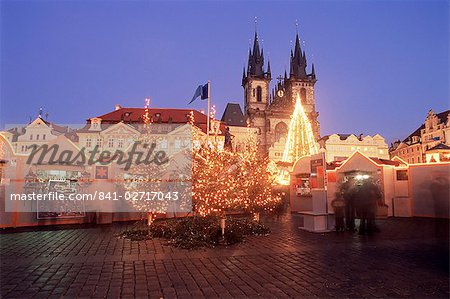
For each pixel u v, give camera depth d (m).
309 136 37.66
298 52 117.19
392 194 20.19
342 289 6.11
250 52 119.25
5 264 7.98
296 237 12.05
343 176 21.41
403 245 10.30
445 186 17.91
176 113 67.94
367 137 95.12
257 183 14.07
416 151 88.12
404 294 5.82
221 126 68.12
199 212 11.98
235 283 6.49
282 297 5.73
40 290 6.08
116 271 7.38
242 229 12.68
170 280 6.69
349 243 10.72
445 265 7.75
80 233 13.12
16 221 14.83
